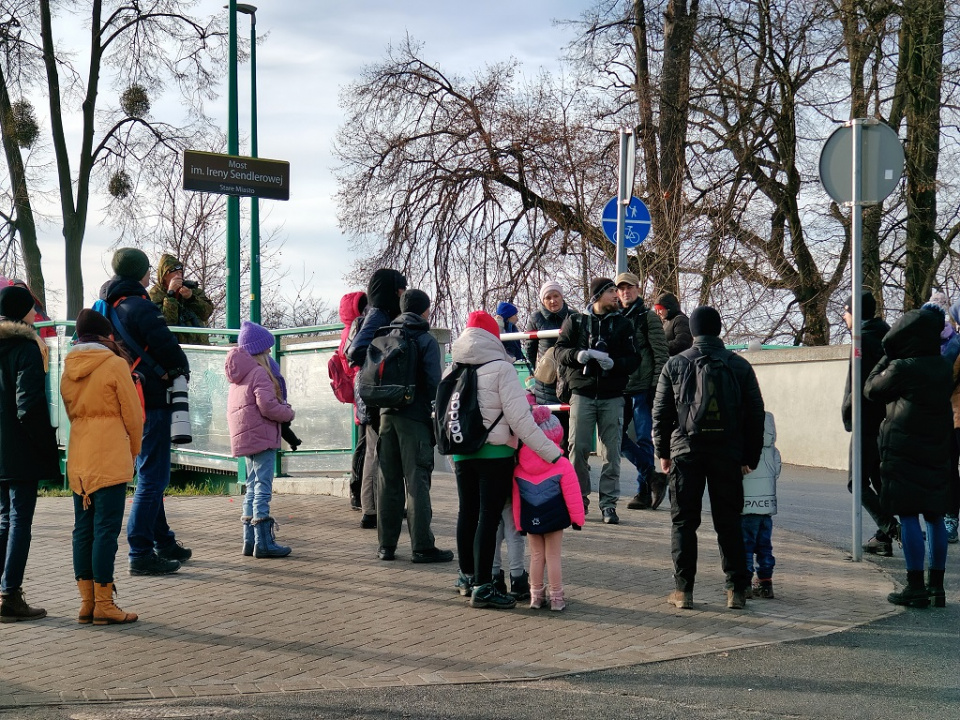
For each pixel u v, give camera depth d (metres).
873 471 8.94
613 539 9.25
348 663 5.98
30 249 28.56
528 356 11.34
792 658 6.03
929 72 22.17
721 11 23.27
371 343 8.16
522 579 7.41
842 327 23.45
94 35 28.47
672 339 10.75
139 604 7.18
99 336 6.82
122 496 6.78
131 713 5.10
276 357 11.84
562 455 6.96
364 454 10.22
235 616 6.91
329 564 8.26
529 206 26.58
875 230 22.97
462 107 26.94
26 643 6.33
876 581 7.97
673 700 5.27
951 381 7.32
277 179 15.92
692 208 23.16
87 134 28.58
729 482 7.01
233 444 8.42
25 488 6.79
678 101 23.83
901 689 5.42
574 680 5.65
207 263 28.56
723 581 7.93
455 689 5.52
